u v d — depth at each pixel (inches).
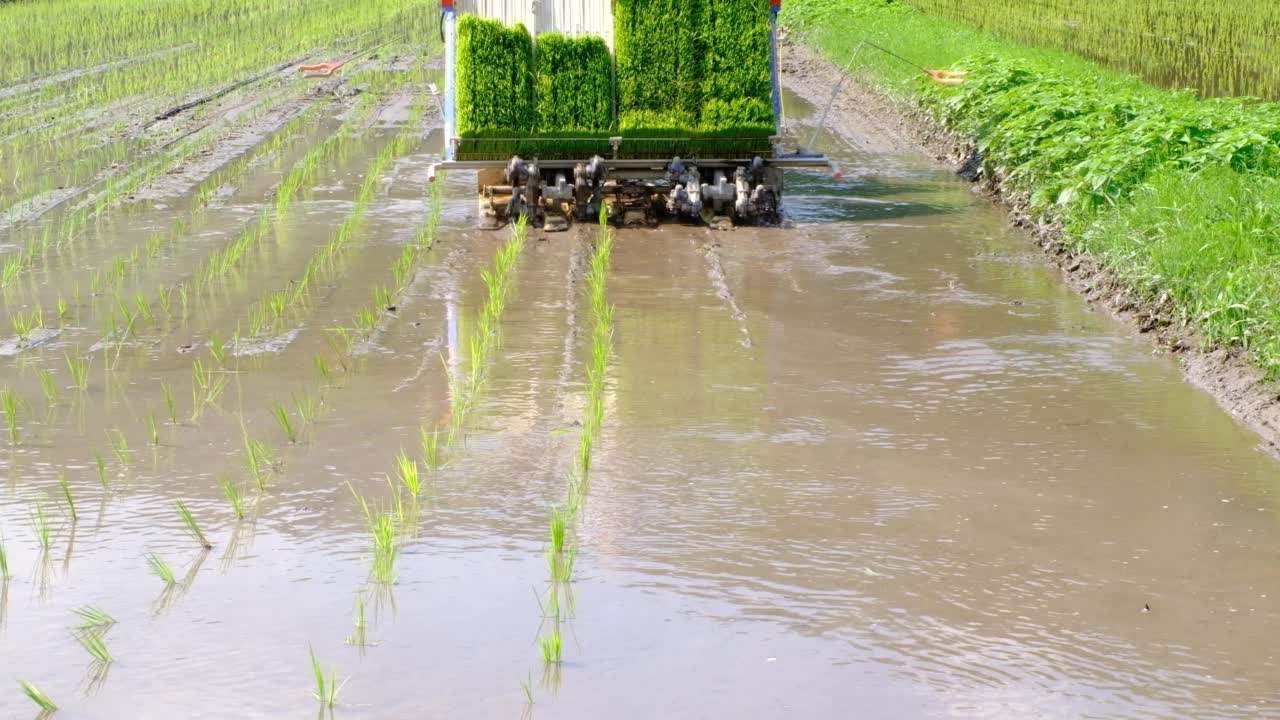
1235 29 1133.7
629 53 565.0
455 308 430.0
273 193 642.8
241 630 218.1
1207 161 513.7
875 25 1302.9
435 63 1203.2
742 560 243.8
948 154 761.6
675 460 293.7
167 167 711.7
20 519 263.4
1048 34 1167.6
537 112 565.3
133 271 481.7
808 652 210.8
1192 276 404.5
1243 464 293.7
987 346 388.5
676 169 564.1
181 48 1302.9
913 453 299.3
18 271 475.8
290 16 1549.0
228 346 386.6
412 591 231.9
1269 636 216.1
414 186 660.1
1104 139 548.4
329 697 195.8
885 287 460.4
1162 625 219.8
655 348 383.9
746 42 569.6
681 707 195.2
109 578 237.1
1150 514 265.4
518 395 340.8
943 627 219.0
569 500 271.3
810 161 578.9
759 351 381.4
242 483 281.7
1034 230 549.3
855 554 246.4
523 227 539.5
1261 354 346.9
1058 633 217.0
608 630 218.1
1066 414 327.3
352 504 270.7
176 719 191.6
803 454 297.9
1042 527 258.8
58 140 811.4
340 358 374.3
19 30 1389.0
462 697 197.6
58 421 320.8
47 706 193.5
